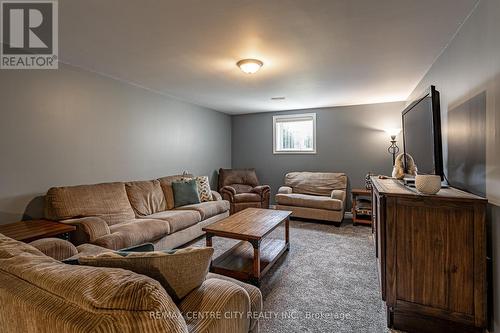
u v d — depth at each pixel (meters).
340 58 2.68
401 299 1.79
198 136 5.14
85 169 3.04
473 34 1.79
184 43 2.32
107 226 2.49
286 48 2.43
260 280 2.36
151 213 3.44
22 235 2.04
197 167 5.12
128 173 3.61
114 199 2.99
